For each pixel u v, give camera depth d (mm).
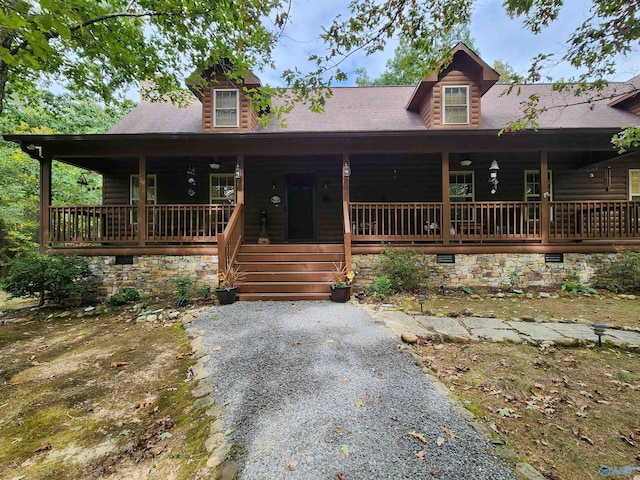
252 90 4527
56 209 6867
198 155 7055
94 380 3215
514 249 6840
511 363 3266
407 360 3275
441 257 6859
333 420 2275
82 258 6594
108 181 9039
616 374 3041
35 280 5879
